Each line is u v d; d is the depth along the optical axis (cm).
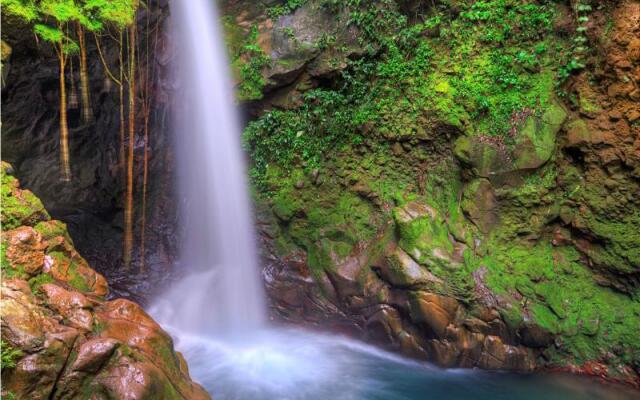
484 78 820
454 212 832
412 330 791
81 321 461
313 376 755
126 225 930
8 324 397
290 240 960
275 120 977
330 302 886
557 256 816
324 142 945
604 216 773
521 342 752
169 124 1080
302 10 970
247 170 1012
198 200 1063
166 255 1055
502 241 815
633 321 742
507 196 806
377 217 893
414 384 733
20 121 928
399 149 891
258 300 964
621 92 738
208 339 886
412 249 782
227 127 1015
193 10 1008
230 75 989
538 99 799
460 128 821
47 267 528
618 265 761
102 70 972
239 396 688
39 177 965
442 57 862
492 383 732
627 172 748
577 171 799
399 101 884
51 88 946
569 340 758
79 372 409
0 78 724
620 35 729
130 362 432
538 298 770
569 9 793
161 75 1048
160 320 916
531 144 785
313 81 953
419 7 894
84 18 745
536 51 805
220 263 1029
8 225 534
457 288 753
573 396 698
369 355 825
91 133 1013
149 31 1002
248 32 1022
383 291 816
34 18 691
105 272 998
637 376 713
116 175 1045
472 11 842
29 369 387
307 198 947
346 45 916
